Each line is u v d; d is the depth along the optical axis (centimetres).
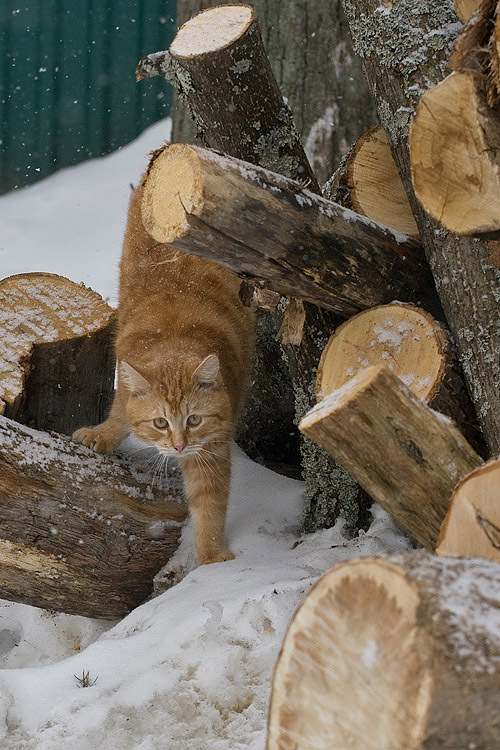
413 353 563
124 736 476
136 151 1827
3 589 645
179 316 745
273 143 640
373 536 659
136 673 528
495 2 411
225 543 712
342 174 682
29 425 756
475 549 366
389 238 585
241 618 548
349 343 583
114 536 674
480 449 564
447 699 236
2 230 1655
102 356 793
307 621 263
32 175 1850
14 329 756
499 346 526
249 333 807
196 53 601
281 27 963
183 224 495
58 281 820
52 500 644
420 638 241
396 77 577
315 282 560
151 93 1853
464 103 425
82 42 1828
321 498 710
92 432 723
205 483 697
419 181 449
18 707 516
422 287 597
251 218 509
